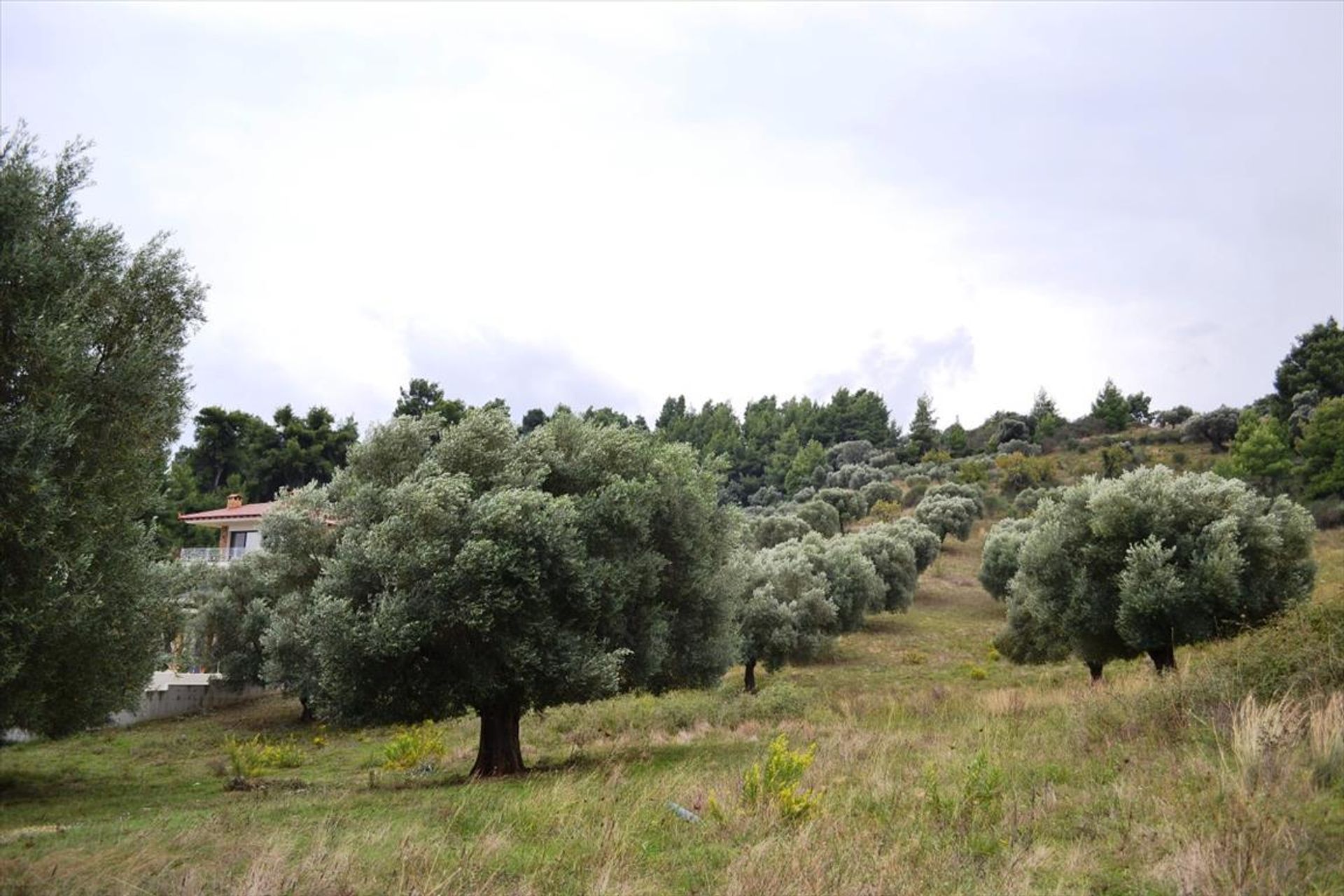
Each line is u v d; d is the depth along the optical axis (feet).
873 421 465.47
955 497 268.82
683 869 22.31
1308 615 37.88
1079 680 92.07
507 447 59.26
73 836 33.22
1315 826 19.97
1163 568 65.98
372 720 51.49
